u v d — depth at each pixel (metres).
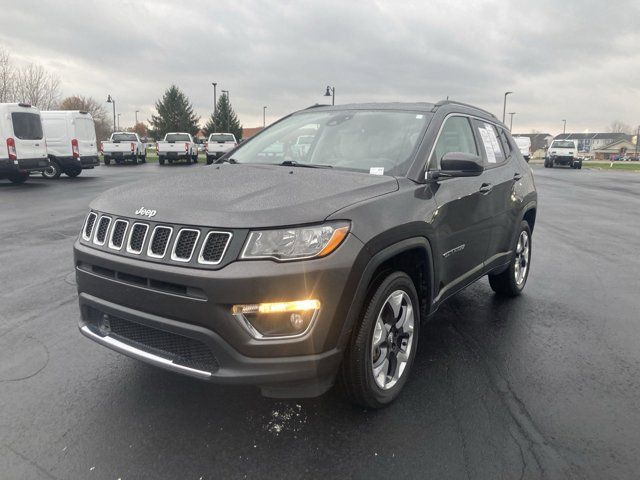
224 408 3.06
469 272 4.13
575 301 5.28
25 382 3.34
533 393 3.32
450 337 4.23
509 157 5.09
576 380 3.52
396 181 3.22
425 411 3.07
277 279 2.49
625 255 7.56
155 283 2.68
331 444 2.72
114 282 2.81
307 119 4.38
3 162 15.73
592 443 2.79
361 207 2.81
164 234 2.68
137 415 2.97
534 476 2.51
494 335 4.30
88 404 3.08
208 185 3.10
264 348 2.54
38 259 6.62
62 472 2.48
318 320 2.58
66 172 20.39
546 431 2.89
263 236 2.53
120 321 2.92
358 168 3.56
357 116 4.10
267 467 2.54
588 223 10.64
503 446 2.74
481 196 4.09
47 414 2.97
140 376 3.44
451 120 4.05
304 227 2.58
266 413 3.01
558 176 27.41
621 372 3.66
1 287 5.38
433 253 3.39
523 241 5.43
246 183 3.09
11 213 10.50
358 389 2.89
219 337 2.53
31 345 3.92
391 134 3.76
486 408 3.12
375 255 2.80
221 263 2.51
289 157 3.96
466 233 3.90
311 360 2.59
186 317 2.58
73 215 10.29
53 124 19.41
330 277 2.58
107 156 31.62
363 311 2.87
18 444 2.68
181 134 33.97
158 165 31.61
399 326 3.19
